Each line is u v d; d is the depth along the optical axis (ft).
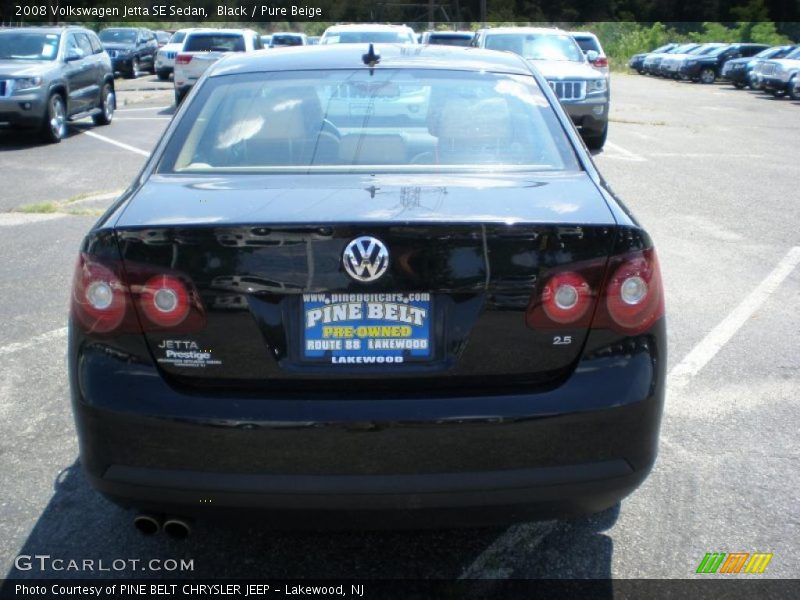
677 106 76.02
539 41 47.34
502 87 12.34
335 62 12.90
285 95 12.06
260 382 8.65
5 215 28.19
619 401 8.68
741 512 11.41
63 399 14.76
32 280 21.17
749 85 102.53
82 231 26.07
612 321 8.78
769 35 181.27
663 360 9.12
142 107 64.95
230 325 8.57
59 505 11.55
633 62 148.56
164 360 8.69
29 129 44.29
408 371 8.60
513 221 8.55
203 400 8.55
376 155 10.97
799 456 12.92
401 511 8.65
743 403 14.74
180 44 91.76
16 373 15.76
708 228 27.20
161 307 8.59
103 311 8.74
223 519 8.87
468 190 9.66
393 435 8.45
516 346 8.65
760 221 28.25
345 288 8.48
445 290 8.53
